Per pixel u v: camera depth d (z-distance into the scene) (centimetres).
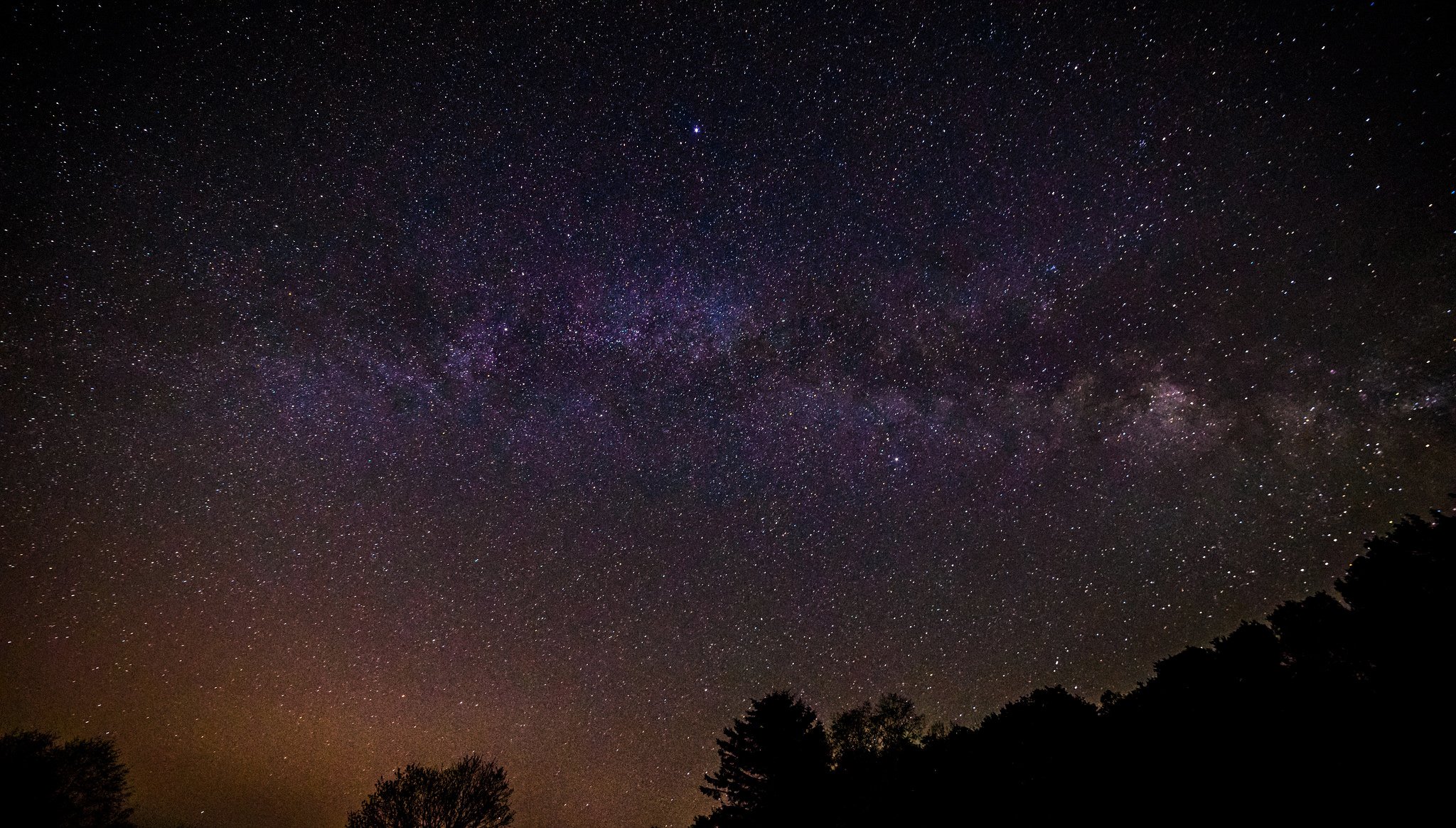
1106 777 1018
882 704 1900
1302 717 887
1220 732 952
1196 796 869
